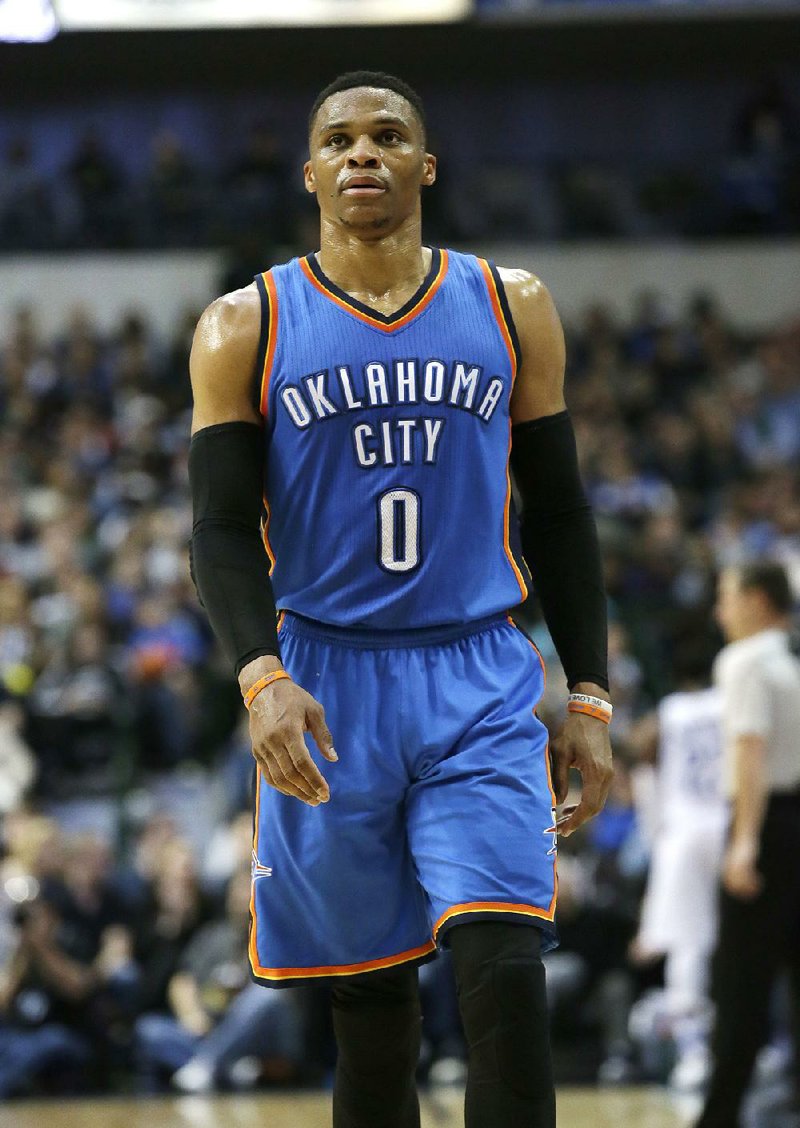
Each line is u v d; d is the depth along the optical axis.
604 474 43.19
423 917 9.24
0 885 24.62
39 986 23.27
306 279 9.12
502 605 9.10
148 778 32.28
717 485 45.69
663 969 24.77
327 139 9.11
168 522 38.84
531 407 9.39
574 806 9.19
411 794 8.96
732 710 17.11
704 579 36.06
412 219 9.16
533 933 8.48
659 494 43.34
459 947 8.47
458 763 8.73
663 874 22.20
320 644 9.06
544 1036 8.31
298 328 8.95
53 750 31.77
